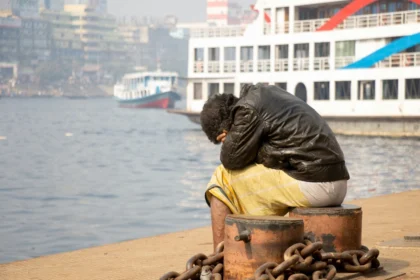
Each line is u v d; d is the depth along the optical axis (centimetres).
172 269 671
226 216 560
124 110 12606
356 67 5166
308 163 592
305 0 5544
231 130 599
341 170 602
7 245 1403
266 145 601
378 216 1027
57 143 5466
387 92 5094
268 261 534
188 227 1619
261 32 5784
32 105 14888
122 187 2800
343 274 578
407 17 5344
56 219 1833
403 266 625
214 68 6038
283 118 592
